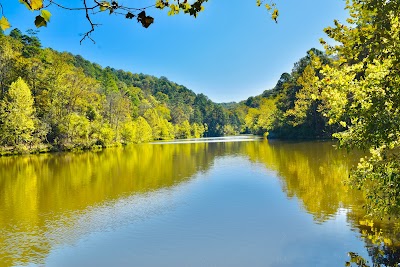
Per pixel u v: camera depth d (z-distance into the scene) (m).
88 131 52.38
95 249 10.39
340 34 6.19
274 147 44.41
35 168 29.12
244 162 30.03
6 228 12.57
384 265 8.24
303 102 51.28
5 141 42.94
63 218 13.78
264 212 13.56
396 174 6.97
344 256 8.94
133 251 10.16
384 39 5.30
